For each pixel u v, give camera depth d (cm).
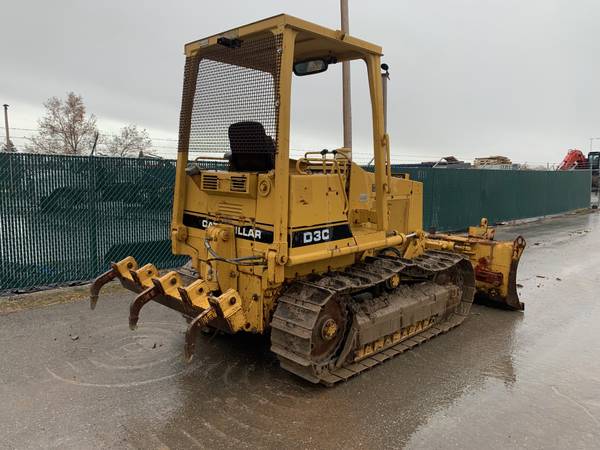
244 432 354
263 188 400
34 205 657
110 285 713
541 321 616
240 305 394
